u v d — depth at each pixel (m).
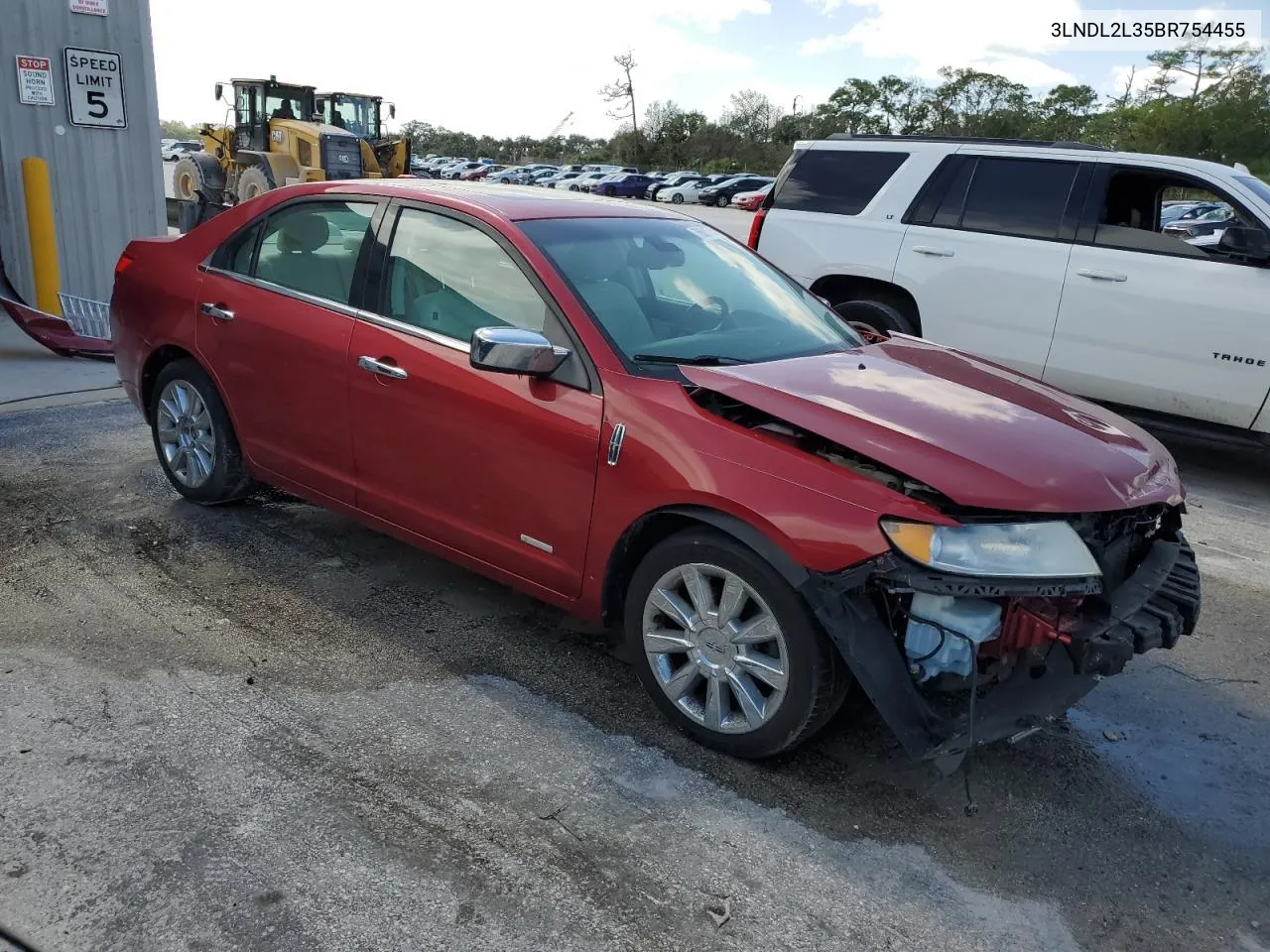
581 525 3.29
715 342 3.58
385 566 4.37
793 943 2.40
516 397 3.38
